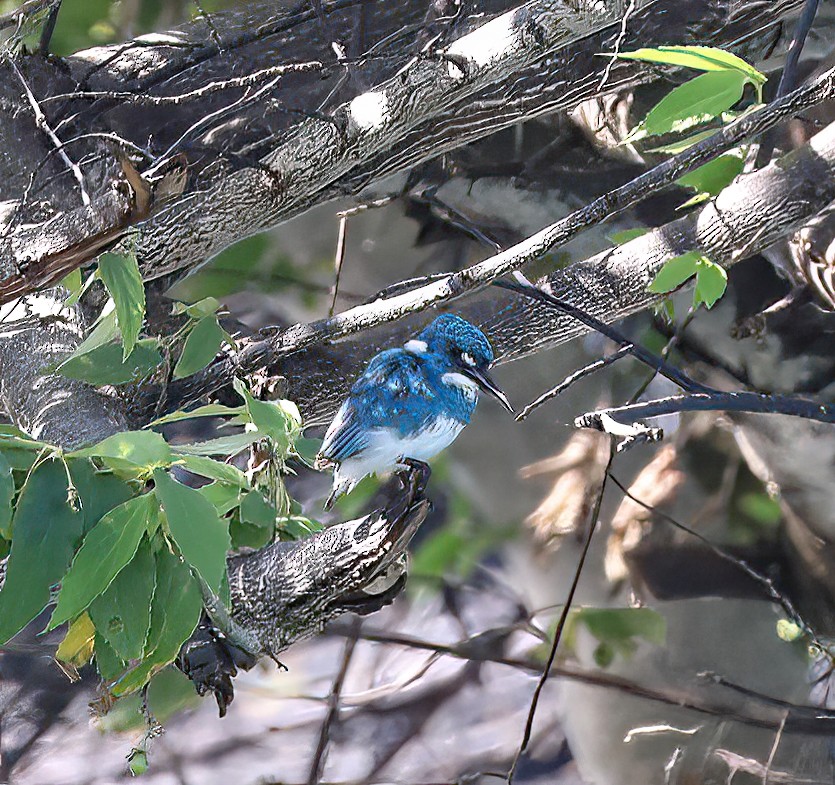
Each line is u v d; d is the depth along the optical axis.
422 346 4.58
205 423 8.67
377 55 6.46
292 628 4.45
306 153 5.38
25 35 5.64
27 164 5.64
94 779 9.19
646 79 6.64
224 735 10.00
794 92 4.04
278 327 6.18
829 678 7.84
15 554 3.51
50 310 5.41
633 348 5.01
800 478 7.79
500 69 5.32
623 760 8.20
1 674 9.34
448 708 10.19
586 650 7.86
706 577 8.09
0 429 3.78
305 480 9.98
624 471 8.27
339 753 9.80
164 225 5.30
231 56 6.51
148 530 3.56
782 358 7.68
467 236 8.13
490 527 8.62
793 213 5.59
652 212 7.79
